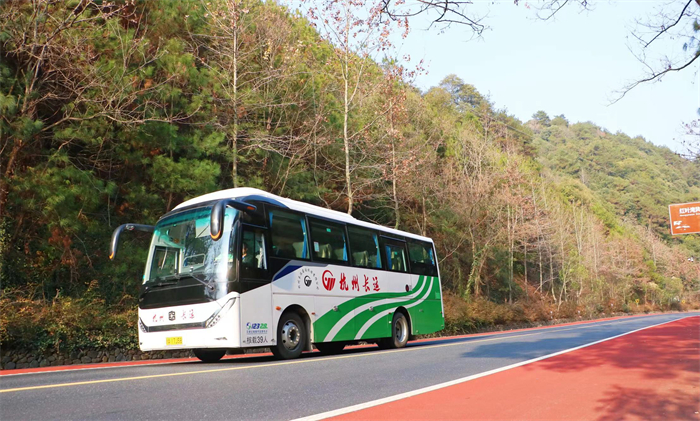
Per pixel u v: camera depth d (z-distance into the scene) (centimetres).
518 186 4419
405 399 657
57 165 1511
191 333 1095
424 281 1820
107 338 1398
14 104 1322
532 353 1215
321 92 2542
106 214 1816
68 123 1596
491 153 4403
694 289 11706
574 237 6788
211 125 1848
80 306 1423
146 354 1484
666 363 947
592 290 6994
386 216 3538
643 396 655
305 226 1337
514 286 5169
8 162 1462
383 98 2622
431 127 3978
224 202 1107
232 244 1118
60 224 1447
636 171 14775
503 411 588
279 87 2244
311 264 1320
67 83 1532
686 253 11606
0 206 1423
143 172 1798
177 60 1747
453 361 1091
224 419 544
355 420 543
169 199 1827
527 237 4725
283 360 1175
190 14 1928
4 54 1444
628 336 1677
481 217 4134
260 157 2211
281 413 575
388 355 1263
